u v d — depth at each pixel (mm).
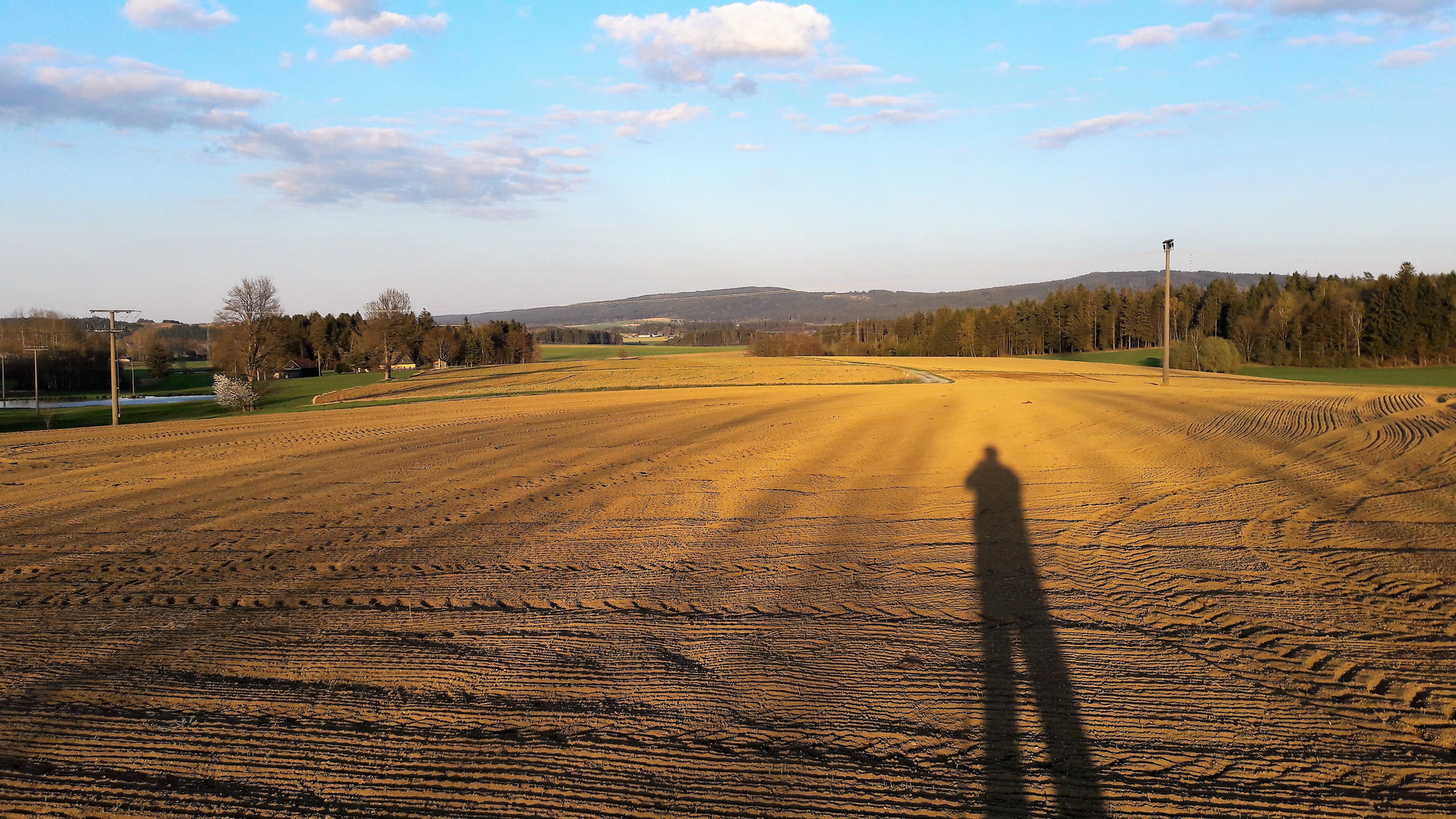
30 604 7281
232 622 6707
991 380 52688
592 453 17188
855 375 61688
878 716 4859
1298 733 4500
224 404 51656
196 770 4387
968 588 7234
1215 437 15750
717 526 9891
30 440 23109
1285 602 6512
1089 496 10922
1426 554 7535
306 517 11023
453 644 6141
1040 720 4754
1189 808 3861
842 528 9633
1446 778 4012
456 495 12477
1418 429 14852
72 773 4383
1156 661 5508
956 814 3869
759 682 5355
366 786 4207
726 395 37750
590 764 4383
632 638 6207
